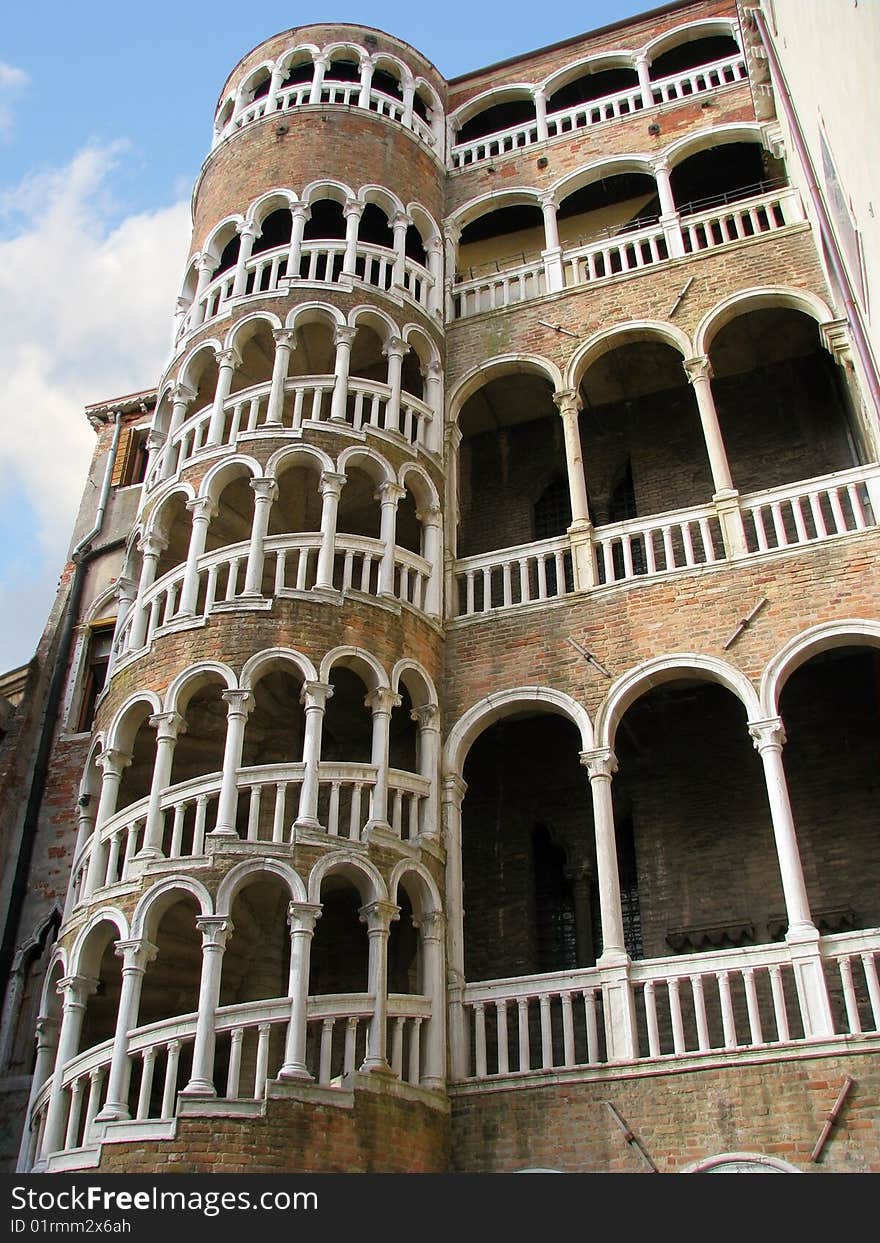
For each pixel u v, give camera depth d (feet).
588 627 63.21
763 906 61.00
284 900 57.52
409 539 75.25
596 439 80.38
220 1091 54.80
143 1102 47.42
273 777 55.16
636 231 81.56
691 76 88.74
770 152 81.82
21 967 74.33
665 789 66.64
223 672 58.03
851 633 56.65
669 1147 47.88
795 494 62.28
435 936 56.24
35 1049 71.05
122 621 69.56
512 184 88.74
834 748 64.03
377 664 60.59
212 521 70.13
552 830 68.44
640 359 77.46
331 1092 47.78
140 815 55.88
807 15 54.90
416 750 63.36
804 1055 47.55
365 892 54.39
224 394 70.18
